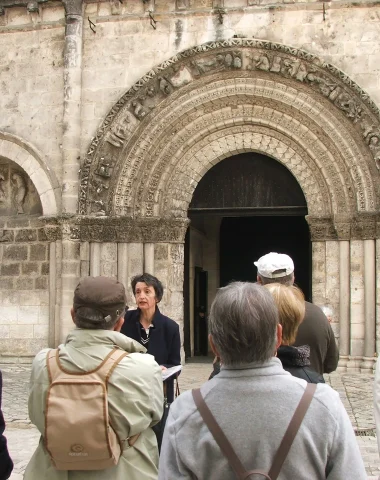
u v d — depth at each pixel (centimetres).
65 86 2052
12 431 1171
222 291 364
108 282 470
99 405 426
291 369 523
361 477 334
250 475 324
